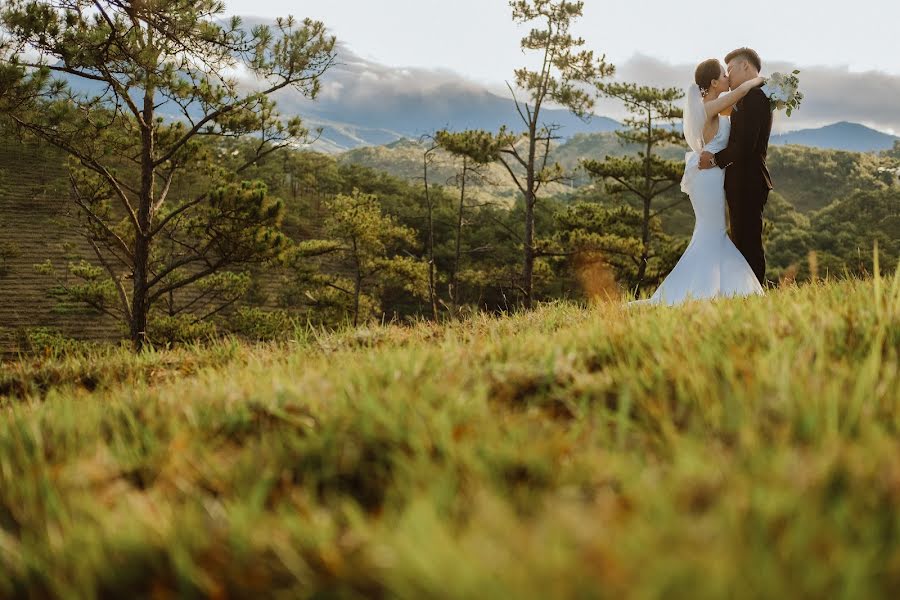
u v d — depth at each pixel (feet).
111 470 6.35
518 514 4.32
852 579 2.79
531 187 86.79
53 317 176.96
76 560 4.54
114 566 4.52
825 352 7.14
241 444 6.97
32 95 40.32
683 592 2.84
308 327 18.43
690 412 5.99
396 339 16.83
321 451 6.02
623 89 96.84
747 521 3.49
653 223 109.09
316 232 276.00
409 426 6.00
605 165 101.71
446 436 5.58
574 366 8.15
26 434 7.81
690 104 21.49
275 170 312.09
